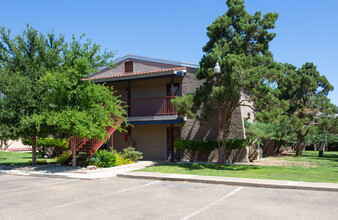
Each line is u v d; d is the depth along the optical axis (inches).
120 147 810.2
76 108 544.4
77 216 246.4
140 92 805.2
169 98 747.4
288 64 1041.5
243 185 385.7
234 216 240.5
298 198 306.7
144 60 816.3
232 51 612.1
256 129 662.5
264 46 669.9
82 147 641.6
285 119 569.0
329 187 345.4
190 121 740.7
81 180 455.5
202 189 363.3
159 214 248.8
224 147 643.5
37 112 589.3
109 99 581.3
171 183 411.5
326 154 1069.8
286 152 1214.3
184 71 722.2
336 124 896.3
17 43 617.3
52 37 654.5
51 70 607.5
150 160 754.8
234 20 665.0
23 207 279.4
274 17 652.7
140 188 375.9
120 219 236.1
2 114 552.7
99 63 615.8
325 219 230.8
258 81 525.7
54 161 736.3
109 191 358.0
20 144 1280.8
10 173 553.9
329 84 976.3
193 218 235.9
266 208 265.3
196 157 727.1
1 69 597.0
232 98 542.3
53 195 337.4
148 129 784.9
